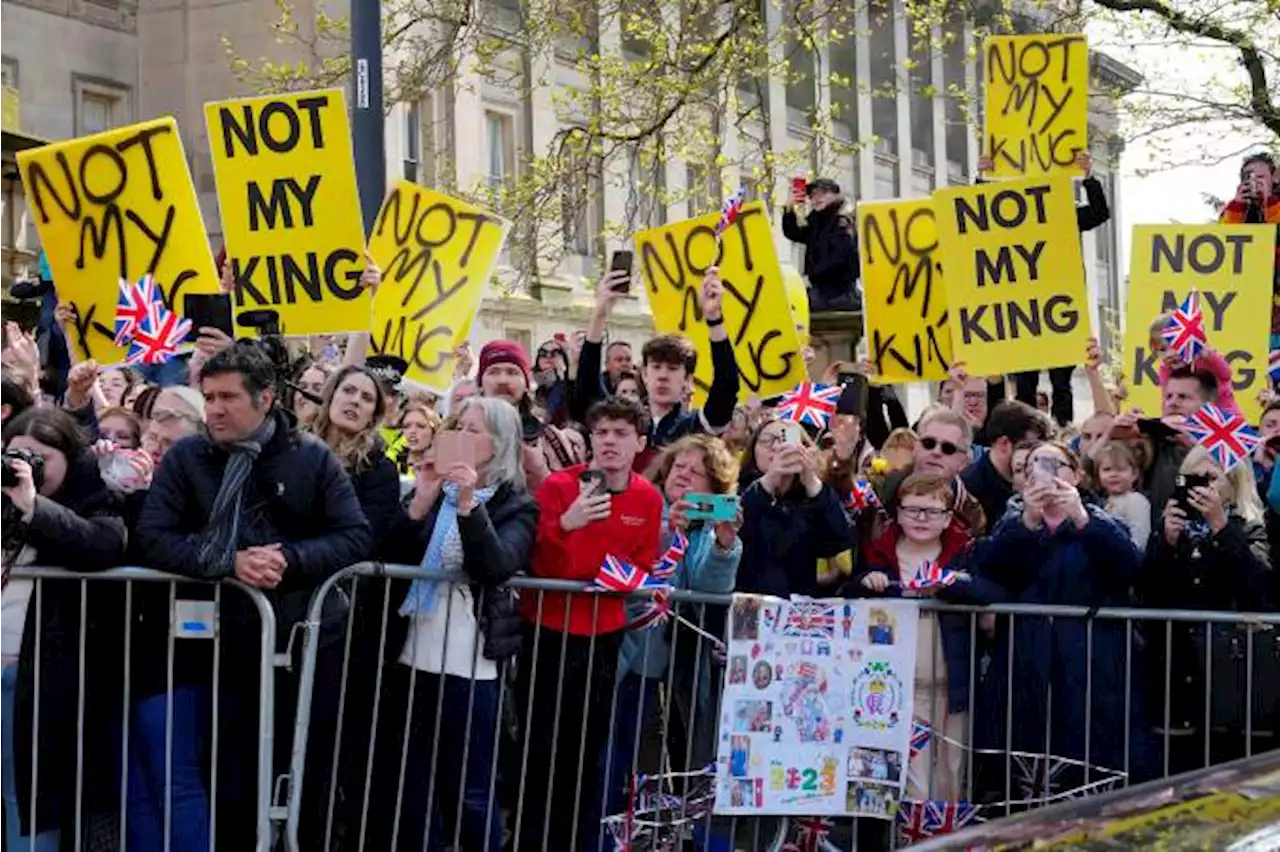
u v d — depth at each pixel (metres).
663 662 7.16
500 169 32.34
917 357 10.21
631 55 25.23
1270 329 10.76
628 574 6.77
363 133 11.41
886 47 43.44
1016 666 7.22
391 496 6.75
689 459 7.12
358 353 8.38
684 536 6.98
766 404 10.06
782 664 6.98
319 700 6.52
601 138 19.91
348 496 6.31
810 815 6.99
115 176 8.47
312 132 8.33
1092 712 7.16
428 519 6.74
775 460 7.27
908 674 7.05
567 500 6.87
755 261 9.54
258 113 8.36
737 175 33.50
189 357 9.69
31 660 6.20
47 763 6.29
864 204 10.27
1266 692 7.21
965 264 9.62
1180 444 8.13
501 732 7.00
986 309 9.59
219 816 6.45
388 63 22.00
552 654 6.84
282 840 6.34
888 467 8.32
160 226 8.45
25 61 26.50
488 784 6.77
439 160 30.08
